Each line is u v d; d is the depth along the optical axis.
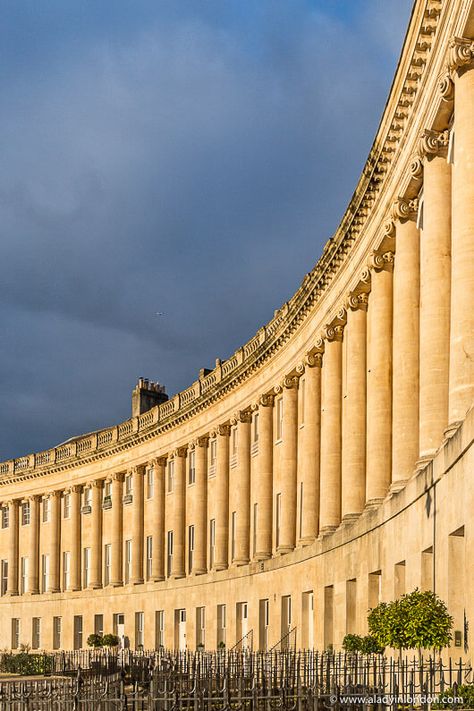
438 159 29.73
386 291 38.16
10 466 92.00
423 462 29.22
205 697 28.89
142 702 28.84
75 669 59.59
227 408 63.84
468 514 23.56
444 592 25.97
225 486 63.91
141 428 76.06
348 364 42.09
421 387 29.95
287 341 53.41
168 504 73.44
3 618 90.44
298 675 27.02
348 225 40.50
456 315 25.73
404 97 31.48
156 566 73.19
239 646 57.00
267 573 54.12
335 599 41.69
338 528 42.22
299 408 53.12
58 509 86.81
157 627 72.19
